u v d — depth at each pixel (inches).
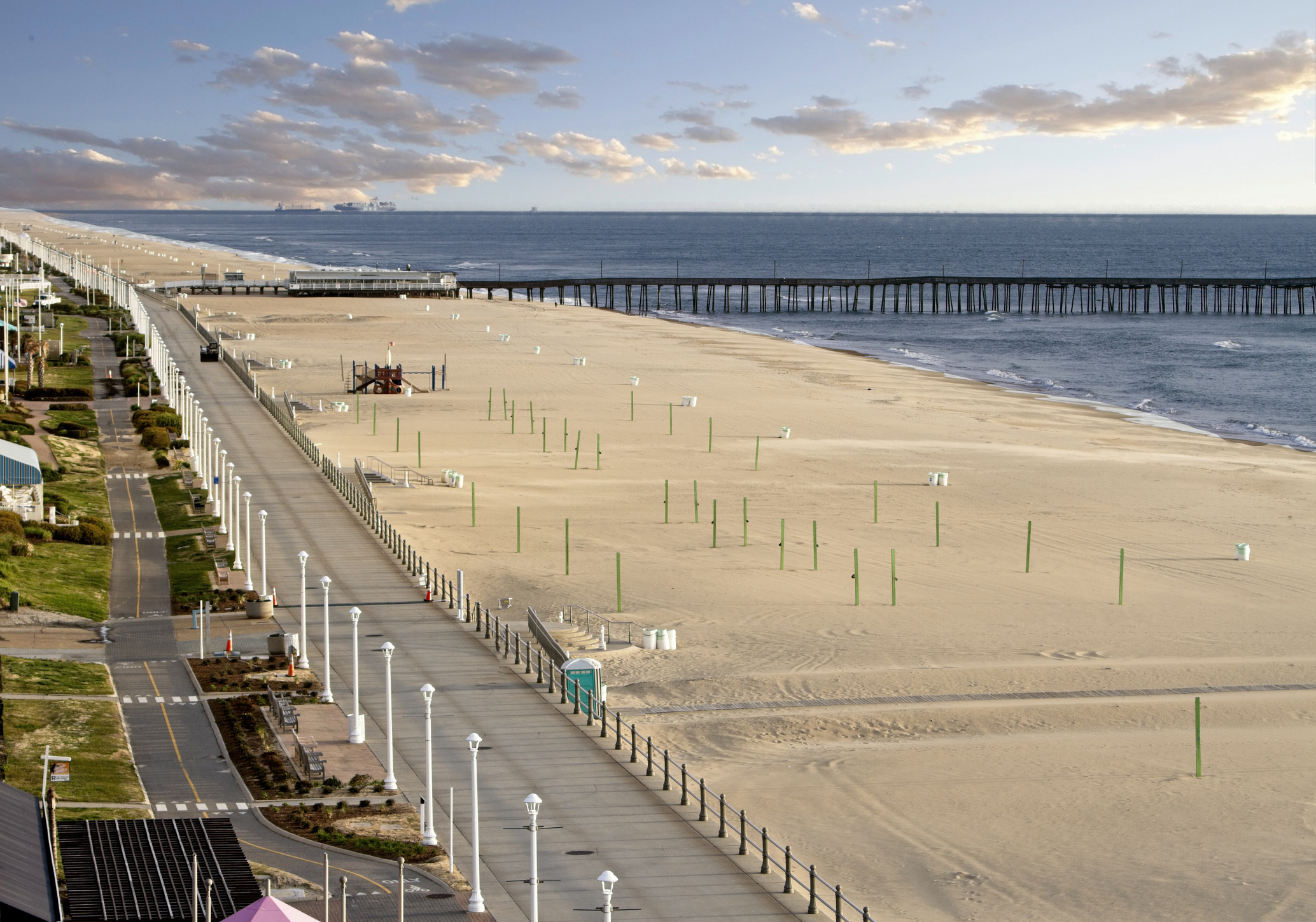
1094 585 3184.1
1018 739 2203.5
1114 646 2714.1
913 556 3462.1
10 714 2086.6
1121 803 1936.5
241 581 3053.6
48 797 1731.1
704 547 3545.8
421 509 3917.3
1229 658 2637.8
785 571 3299.7
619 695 2409.0
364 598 2952.8
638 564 3358.8
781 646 2709.2
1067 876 1694.1
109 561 3248.0
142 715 2171.5
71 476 4168.3
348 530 3595.0
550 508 3978.8
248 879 1435.8
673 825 1819.6
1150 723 2279.8
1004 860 1745.8
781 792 1968.5
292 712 2103.8
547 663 2503.7
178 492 4035.4
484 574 3228.3
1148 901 1625.2
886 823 1862.7
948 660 2613.2
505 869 1662.2
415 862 1656.0
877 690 2439.7
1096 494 4239.7
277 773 1924.2
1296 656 2650.1
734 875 1665.8
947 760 2102.6
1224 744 2177.7
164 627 2711.6
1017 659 2623.0
